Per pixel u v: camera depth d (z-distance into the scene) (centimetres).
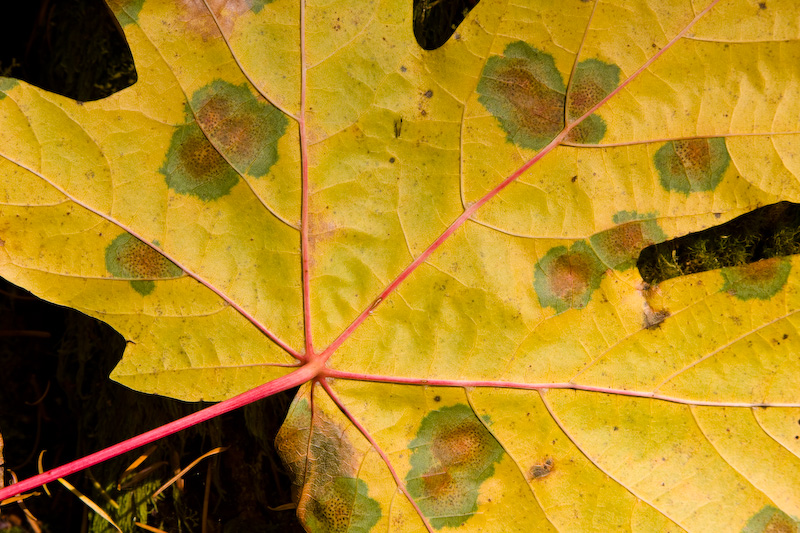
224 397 36
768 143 35
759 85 35
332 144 35
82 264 35
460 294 35
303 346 36
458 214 35
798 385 35
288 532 38
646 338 35
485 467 35
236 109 35
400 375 36
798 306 35
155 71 35
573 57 35
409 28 35
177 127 35
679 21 35
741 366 35
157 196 35
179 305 36
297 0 35
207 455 38
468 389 35
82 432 40
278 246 35
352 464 36
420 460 36
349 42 35
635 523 35
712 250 36
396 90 35
